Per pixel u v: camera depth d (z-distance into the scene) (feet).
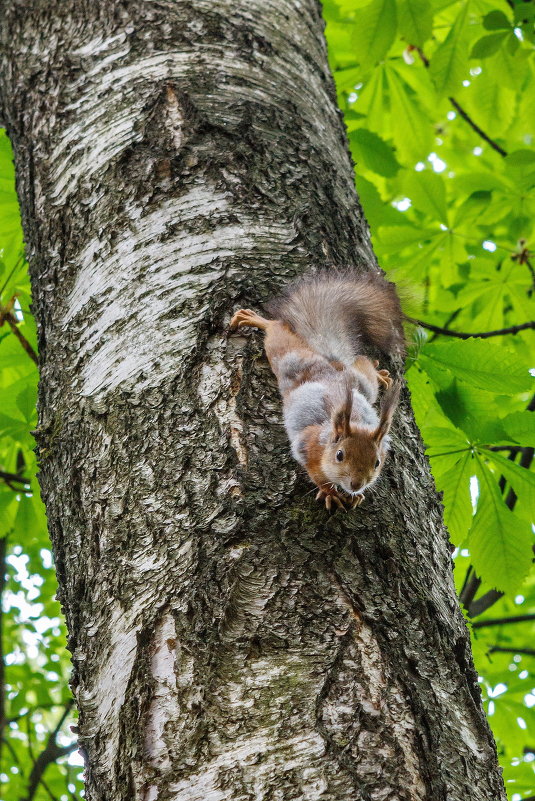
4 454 38.68
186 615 14.48
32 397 31.01
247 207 20.40
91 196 21.01
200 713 13.39
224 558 14.98
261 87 23.06
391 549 15.97
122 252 19.76
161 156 20.95
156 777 13.00
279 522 15.67
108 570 15.71
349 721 13.17
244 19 24.53
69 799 46.91
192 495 15.93
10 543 52.75
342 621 14.42
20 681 53.31
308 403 19.11
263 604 14.48
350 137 36.52
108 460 17.04
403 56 39.88
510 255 42.37
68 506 17.30
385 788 12.49
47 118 23.26
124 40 23.58
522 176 37.65
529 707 39.50
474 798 13.17
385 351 24.50
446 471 27.37
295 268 19.84
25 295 30.96
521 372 25.32
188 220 19.95
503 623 38.04
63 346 19.47
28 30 25.27
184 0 24.36
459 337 37.42
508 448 33.14
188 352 17.98
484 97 42.42
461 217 38.40
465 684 14.78
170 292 18.92
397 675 13.94
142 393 17.60
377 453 18.22
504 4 38.19
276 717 13.19
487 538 27.09
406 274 39.37
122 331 18.66
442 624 15.39
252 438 16.94
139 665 14.19
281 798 12.34
